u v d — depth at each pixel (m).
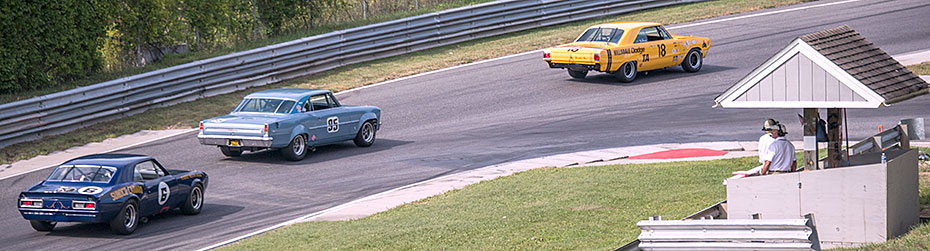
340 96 54.47
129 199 28.98
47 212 28.45
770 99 19.78
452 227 25.72
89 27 55.81
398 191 33.47
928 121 39.38
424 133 45.38
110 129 48.22
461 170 36.88
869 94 18.59
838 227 19.91
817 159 20.97
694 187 28.72
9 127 44.78
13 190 36.81
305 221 29.02
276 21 69.50
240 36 67.81
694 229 17.22
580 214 26.11
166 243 27.66
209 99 54.81
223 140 39.78
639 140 40.56
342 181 36.12
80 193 28.17
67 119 47.94
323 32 67.44
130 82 51.25
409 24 66.00
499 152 40.03
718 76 53.56
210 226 29.89
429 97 53.16
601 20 73.06
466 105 50.78
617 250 17.34
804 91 19.36
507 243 23.31
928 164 28.11
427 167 37.84
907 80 19.78
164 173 31.42
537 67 59.22
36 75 52.59
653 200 27.28
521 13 71.06
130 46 61.22
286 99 41.12
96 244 27.98
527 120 46.47
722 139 39.59
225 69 56.34
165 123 49.44
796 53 19.34
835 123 21.30
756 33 64.69
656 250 17.59
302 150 40.72
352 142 45.50
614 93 51.28
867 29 63.16
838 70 18.84
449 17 67.94
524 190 30.78
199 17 64.12
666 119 44.62
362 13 75.44
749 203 20.94
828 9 71.38
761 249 16.64
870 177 19.47
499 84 55.22
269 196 34.09
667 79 54.25
